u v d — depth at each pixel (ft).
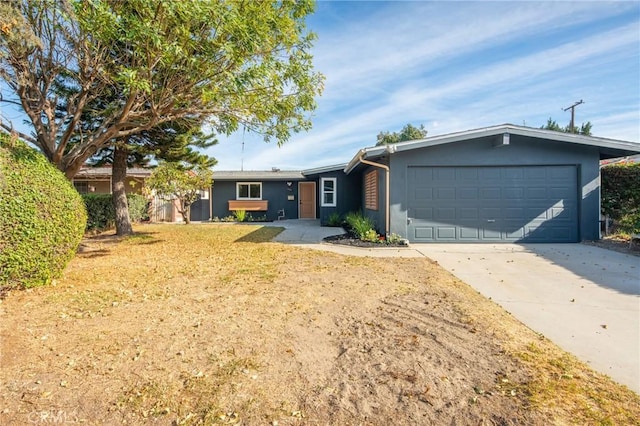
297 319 11.76
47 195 15.24
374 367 8.46
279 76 20.44
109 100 28.07
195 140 38.88
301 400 7.13
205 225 49.49
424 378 7.91
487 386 7.57
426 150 30.35
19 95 20.38
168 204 58.75
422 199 30.63
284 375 8.11
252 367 8.45
